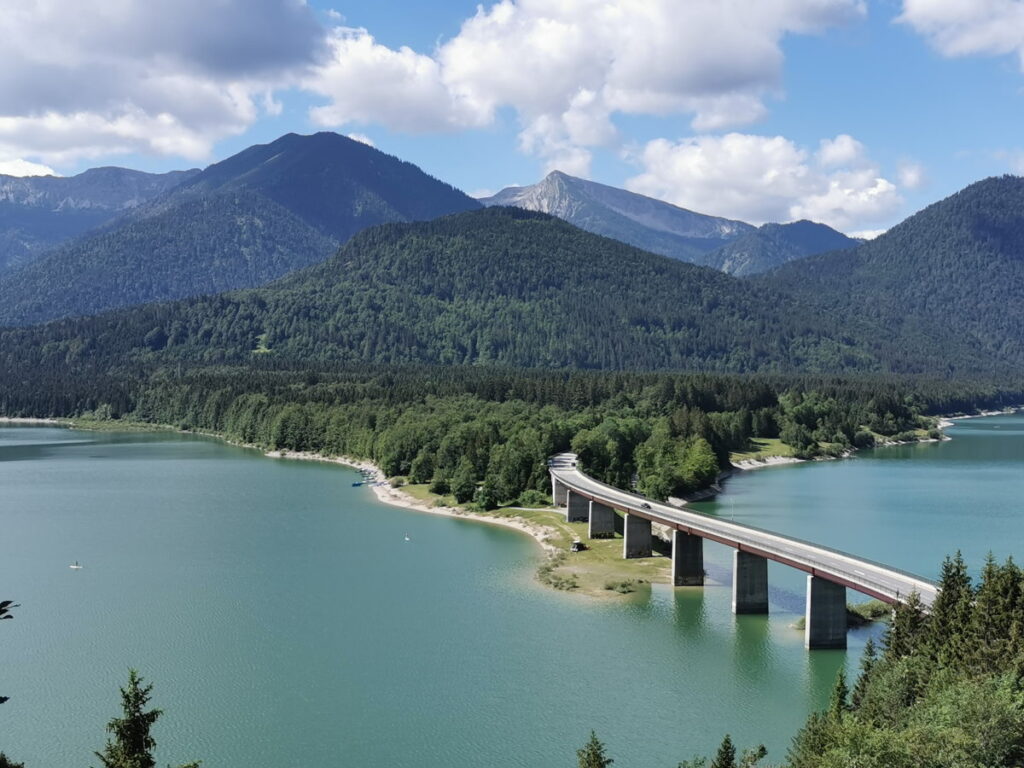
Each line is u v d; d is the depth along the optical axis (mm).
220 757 95875
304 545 184250
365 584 155250
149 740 55688
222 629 132625
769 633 127438
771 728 99125
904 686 81188
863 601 136875
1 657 122312
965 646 85625
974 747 66188
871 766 64125
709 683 111000
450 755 95375
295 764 94250
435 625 133625
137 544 183875
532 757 94750
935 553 163875
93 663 120375
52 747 97875
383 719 103625
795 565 123375
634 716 102812
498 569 165125
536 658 120250
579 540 179625
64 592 150750
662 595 146500
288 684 113375
